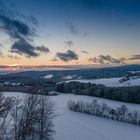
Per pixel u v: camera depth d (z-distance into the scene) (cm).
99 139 6894
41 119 3759
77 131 7294
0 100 1900
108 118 10106
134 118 9725
